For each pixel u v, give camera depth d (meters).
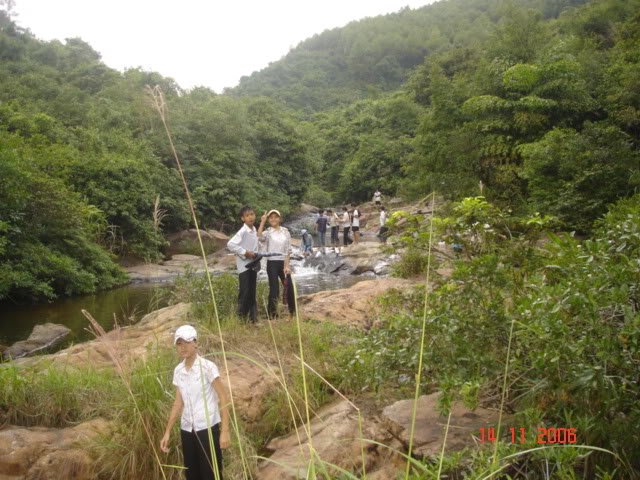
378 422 3.75
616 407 2.71
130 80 27.20
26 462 3.36
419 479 2.61
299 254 17.47
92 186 16.75
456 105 17.78
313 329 5.91
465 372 3.33
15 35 36.28
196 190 23.62
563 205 11.75
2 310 10.55
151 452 3.50
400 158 36.41
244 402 4.31
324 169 50.31
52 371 4.24
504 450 2.73
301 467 3.34
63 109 22.17
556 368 2.85
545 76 15.66
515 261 3.97
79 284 12.37
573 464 2.64
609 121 13.89
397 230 4.34
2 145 11.52
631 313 2.66
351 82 108.81
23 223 12.14
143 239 17.94
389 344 3.81
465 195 15.00
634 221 3.29
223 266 17.42
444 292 3.65
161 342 5.11
